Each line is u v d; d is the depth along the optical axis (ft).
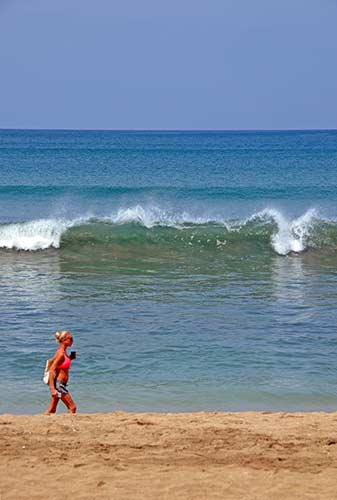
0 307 138.62
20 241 209.15
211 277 172.76
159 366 104.73
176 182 427.33
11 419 75.31
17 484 57.98
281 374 102.27
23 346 113.39
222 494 57.21
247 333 122.62
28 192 349.41
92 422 74.43
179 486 58.39
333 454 65.72
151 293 152.97
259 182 428.97
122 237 214.90
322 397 93.71
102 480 59.11
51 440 67.77
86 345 114.32
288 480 59.93
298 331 124.36
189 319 131.34
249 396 93.45
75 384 96.73
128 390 94.73
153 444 67.31
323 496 57.11
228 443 68.03
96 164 593.01
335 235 217.36
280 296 151.53
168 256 201.46
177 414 79.77
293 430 72.69
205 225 226.38
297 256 204.64
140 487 58.03
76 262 190.80
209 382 98.43
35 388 95.09
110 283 163.12
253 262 195.11
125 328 124.57
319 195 360.07
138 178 454.40
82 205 316.40
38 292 152.46
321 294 153.99
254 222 228.22
